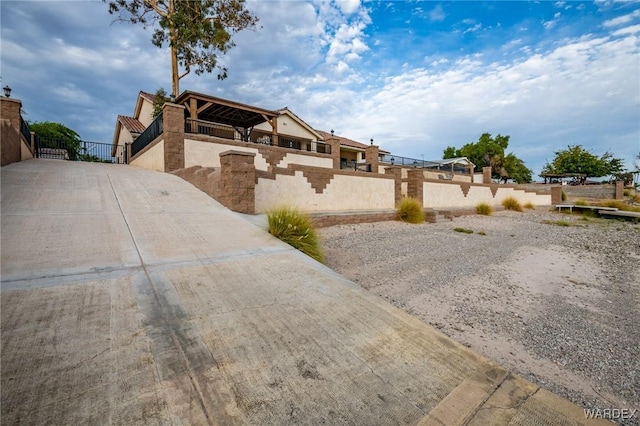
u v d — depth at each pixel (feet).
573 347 10.41
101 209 18.25
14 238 12.52
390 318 8.81
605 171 132.26
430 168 97.55
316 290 10.42
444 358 7.08
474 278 17.88
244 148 43.27
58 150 67.56
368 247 23.57
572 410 5.66
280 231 17.19
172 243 14.06
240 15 61.82
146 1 58.39
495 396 5.93
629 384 8.47
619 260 24.66
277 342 7.27
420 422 5.18
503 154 147.43
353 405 5.49
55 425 4.59
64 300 8.34
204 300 9.05
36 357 6.03
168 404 5.19
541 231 39.86
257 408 5.26
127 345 6.65
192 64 63.16
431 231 33.60
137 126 76.23
